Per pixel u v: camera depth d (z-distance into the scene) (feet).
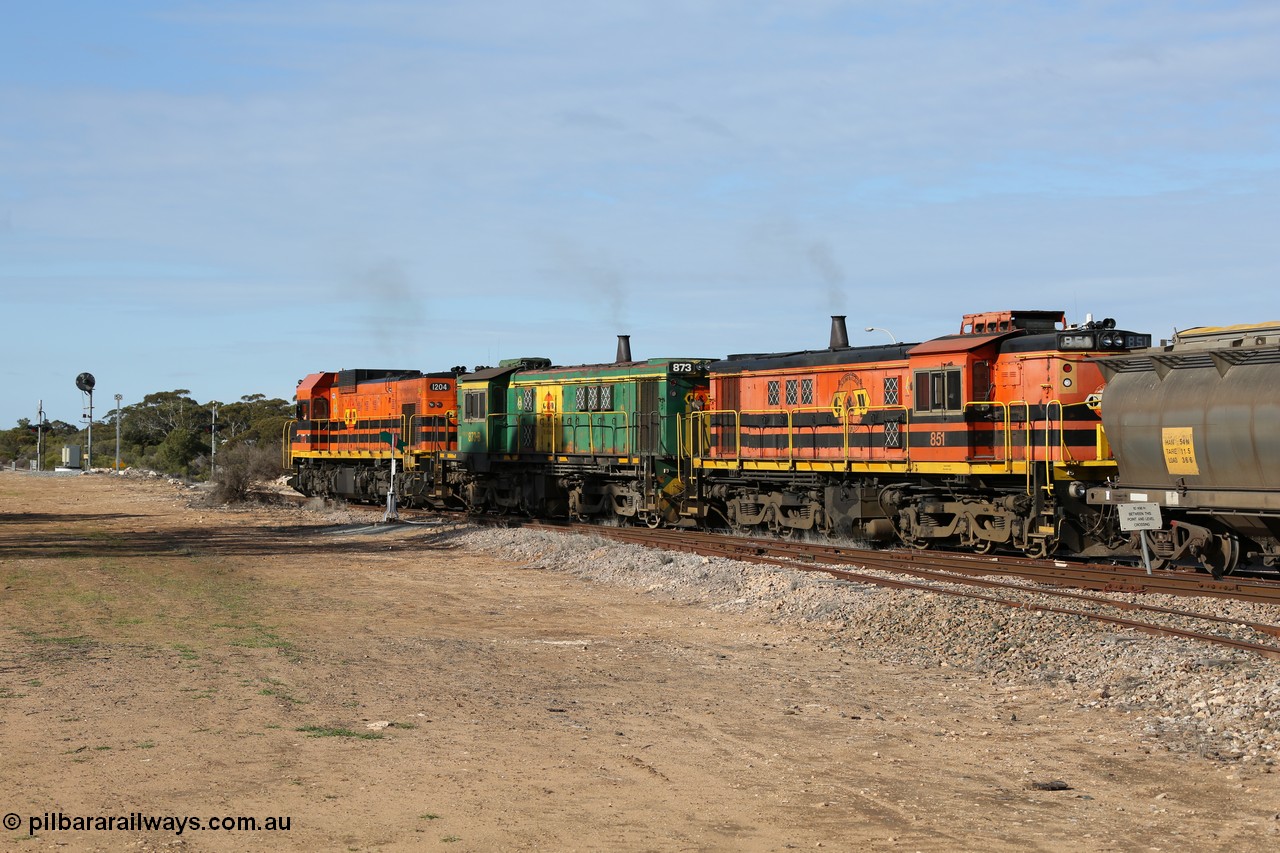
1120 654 45.21
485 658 51.11
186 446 338.75
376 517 131.85
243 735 36.40
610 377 113.09
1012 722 39.37
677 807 29.73
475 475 133.49
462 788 31.07
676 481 106.52
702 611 66.23
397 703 41.47
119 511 153.99
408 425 143.33
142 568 86.89
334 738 36.19
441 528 115.03
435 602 70.18
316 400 171.83
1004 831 28.02
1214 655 42.83
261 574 84.07
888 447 85.66
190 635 56.44
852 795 30.94
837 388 90.79
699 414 104.58
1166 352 66.44
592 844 26.78
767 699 42.93
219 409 404.16
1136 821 28.78
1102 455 74.23
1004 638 50.29
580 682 45.96
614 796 30.60
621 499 114.11
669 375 106.52
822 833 27.78
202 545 106.63
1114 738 36.88
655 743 36.35
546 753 34.88
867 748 35.94
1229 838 27.45
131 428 422.82
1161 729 37.27
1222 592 58.80
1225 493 63.05
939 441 81.25
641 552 83.87
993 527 80.74
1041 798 30.73
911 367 83.61
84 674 46.11
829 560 77.51
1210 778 32.32
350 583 79.30
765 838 27.37
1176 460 65.10
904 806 29.99
